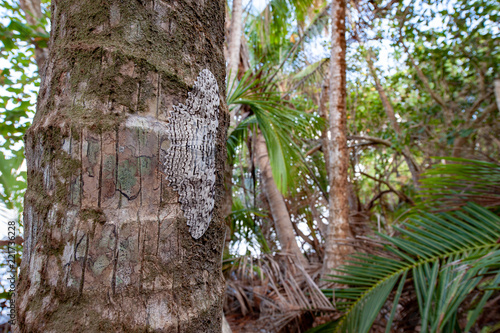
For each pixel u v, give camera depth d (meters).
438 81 4.02
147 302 0.48
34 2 2.07
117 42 0.53
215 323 0.56
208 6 0.66
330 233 2.66
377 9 4.00
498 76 3.11
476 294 1.52
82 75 0.52
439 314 1.25
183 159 0.55
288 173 2.52
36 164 0.54
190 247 0.54
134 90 0.52
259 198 4.44
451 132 3.70
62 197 0.50
